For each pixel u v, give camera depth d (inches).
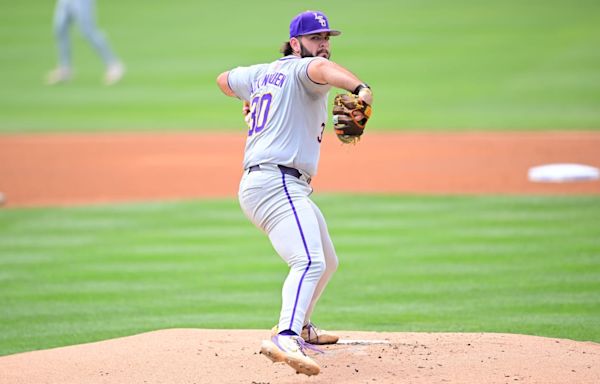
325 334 789.2
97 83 3646.7
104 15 4990.2
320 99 706.2
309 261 681.6
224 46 4153.5
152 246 1421.0
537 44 3838.6
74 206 1776.6
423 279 1187.9
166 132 2775.6
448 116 2810.0
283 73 701.3
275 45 4089.6
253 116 717.9
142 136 2711.6
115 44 4325.8
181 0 5339.6
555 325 962.7
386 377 686.5
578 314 1005.8
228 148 2490.2
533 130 2518.5
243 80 747.4
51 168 2233.0
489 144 2363.4
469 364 721.0
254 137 710.5
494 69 3474.4
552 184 1836.9
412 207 1669.5
